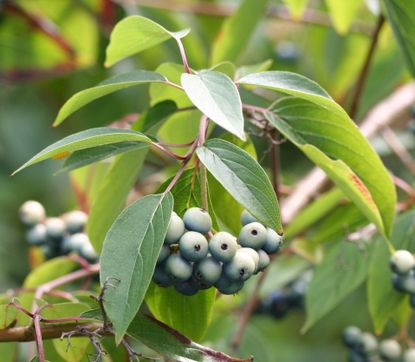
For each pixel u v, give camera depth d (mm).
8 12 813
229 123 466
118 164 534
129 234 475
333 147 529
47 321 504
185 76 478
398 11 596
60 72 834
